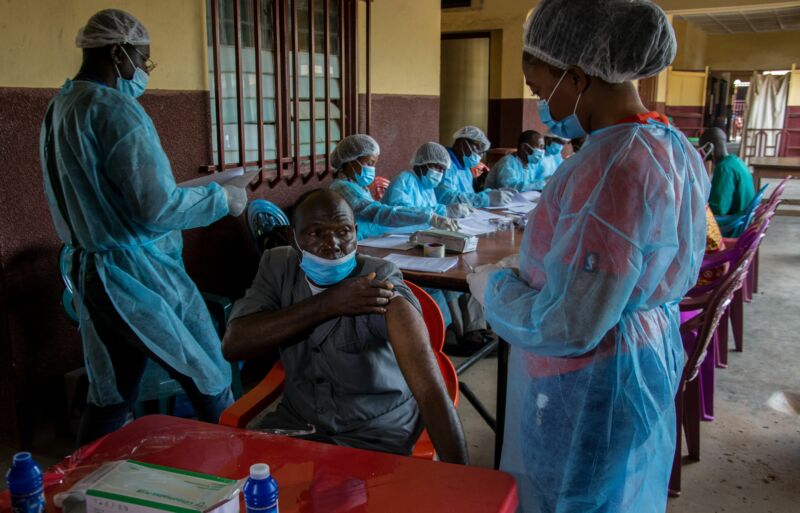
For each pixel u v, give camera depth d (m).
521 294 1.35
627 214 1.17
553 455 1.37
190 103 3.14
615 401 1.30
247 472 1.12
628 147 1.20
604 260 1.18
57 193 2.13
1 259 2.43
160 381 2.54
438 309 1.85
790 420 2.91
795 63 14.77
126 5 2.79
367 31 4.53
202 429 1.27
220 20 3.34
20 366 2.55
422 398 1.47
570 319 1.20
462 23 7.39
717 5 7.46
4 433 2.62
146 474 0.99
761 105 14.80
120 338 2.20
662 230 1.20
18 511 0.93
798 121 14.59
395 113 5.04
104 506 0.94
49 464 2.51
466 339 3.63
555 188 1.31
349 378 1.59
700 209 1.31
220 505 0.90
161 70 2.98
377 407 1.60
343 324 1.58
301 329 1.54
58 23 2.54
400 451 1.56
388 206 3.26
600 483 1.34
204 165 3.26
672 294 1.31
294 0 3.78
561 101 1.34
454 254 2.72
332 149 4.37
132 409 2.48
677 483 2.34
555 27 1.25
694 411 2.53
